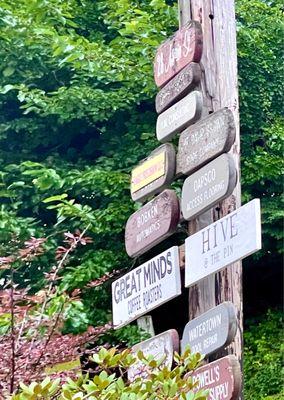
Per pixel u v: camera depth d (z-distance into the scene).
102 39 7.47
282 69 7.97
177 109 3.49
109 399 1.97
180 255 3.28
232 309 2.95
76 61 6.38
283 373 7.19
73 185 6.48
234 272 3.40
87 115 6.87
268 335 7.82
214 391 2.90
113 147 7.16
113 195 6.47
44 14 6.40
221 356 3.28
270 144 7.59
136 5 6.98
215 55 3.62
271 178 7.46
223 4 3.72
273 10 8.27
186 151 3.34
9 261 3.27
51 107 6.61
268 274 8.28
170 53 3.64
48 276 3.70
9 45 6.70
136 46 6.25
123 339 5.79
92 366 3.92
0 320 3.19
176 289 3.14
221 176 3.05
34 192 6.72
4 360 3.03
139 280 3.41
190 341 3.13
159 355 3.18
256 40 7.63
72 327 4.81
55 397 2.46
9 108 7.26
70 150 7.34
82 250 6.54
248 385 7.30
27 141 7.21
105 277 4.16
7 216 5.83
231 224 2.95
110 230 6.41
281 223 7.59
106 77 6.62
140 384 2.12
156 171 3.48
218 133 3.12
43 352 3.14
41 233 5.97
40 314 3.30
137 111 7.24
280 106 7.95
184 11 3.75
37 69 6.99
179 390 2.16
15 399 1.91
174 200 3.32
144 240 3.47
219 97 3.56
